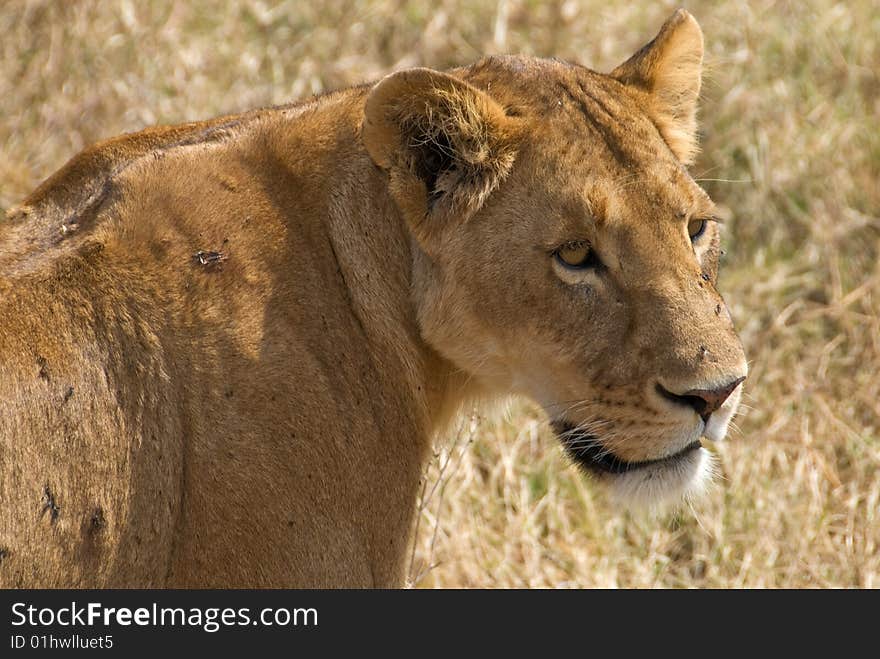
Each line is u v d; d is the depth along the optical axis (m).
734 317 11.20
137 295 5.82
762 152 12.10
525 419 10.28
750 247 11.88
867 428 10.42
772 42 12.82
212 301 5.90
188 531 5.77
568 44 13.14
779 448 10.21
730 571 9.55
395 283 6.42
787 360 11.02
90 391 5.61
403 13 13.25
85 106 11.74
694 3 13.24
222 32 12.79
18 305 5.61
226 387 5.83
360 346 6.28
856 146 12.28
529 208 6.14
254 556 5.82
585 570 9.43
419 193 6.19
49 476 5.46
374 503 6.21
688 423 6.16
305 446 5.92
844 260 11.65
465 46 13.12
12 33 12.10
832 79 12.79
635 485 6.38
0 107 11.78
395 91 5.98
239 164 6.24
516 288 6.19
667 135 6.75
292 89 12.55
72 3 12.20
